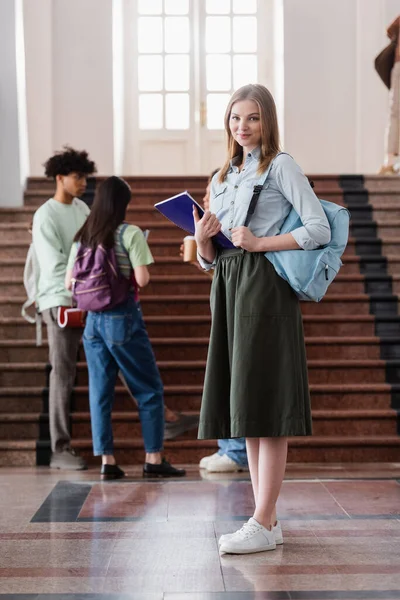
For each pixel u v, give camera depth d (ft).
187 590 11.33
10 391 24.02
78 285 19.66
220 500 17.11
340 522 15.12
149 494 17.79
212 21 43.55
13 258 29.19
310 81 40.83
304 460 22.21
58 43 40.09
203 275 28.04
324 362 24.48
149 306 27.20
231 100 13.35
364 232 30.19
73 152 21.86
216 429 13.21
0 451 22.39
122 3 43.29
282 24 40.83
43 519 15.56
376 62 33.86
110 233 19.48
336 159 40.96
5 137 32.42
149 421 20.06
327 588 11.34
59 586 11.58
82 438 23.04
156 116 43.42
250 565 12.46
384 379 24.49
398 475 19.97
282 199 13.10
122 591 11.32
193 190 32.19
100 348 19.94
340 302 27.04
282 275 12.85
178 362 24.66
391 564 12.46
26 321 26.50
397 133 33.55
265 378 12.75
